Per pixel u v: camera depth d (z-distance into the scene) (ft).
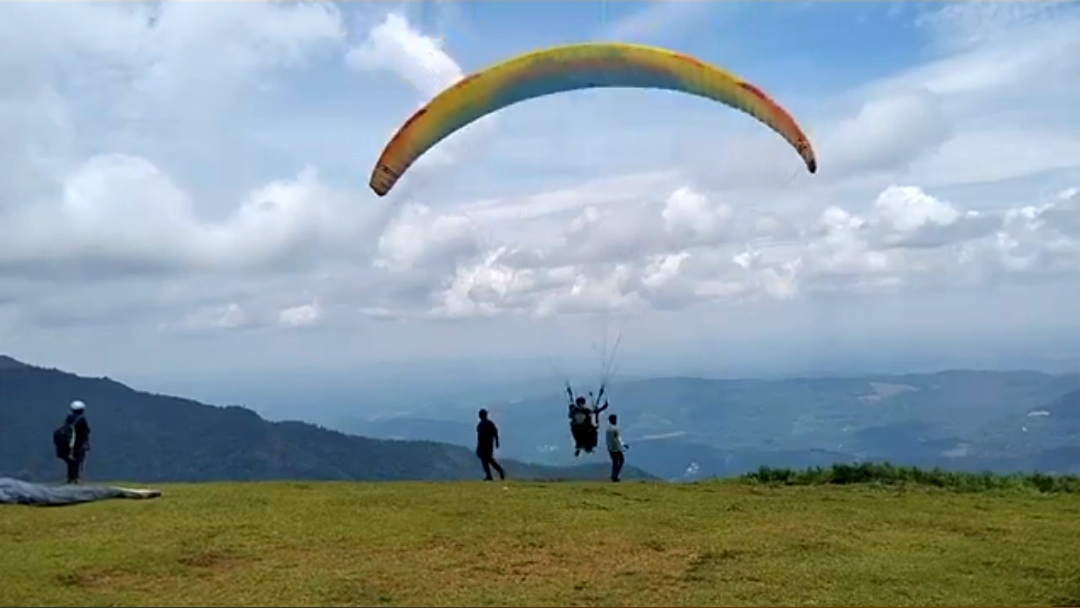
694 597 45.88
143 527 56.85
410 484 77.56
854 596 47.06
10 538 54.29
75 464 74.79
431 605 42.83
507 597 44.50
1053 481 83.10
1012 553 56.29
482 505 66.03
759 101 62.03
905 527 63.46
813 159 61.41
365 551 52.70
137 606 41.39
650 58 63.52
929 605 46.01
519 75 64.49
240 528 56.95
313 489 72.43
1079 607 46.24
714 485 80.38
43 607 41.29
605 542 56.54
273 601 42.52
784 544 57.21
